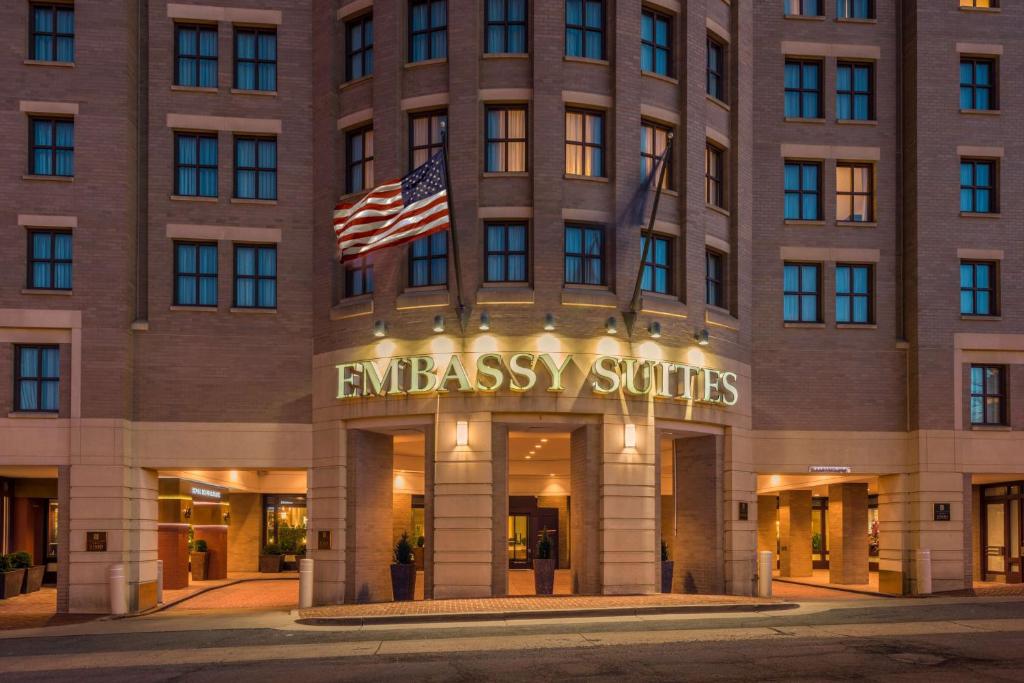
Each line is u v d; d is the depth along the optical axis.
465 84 27.00
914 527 30.70
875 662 15.31
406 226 24.89
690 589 29.78
